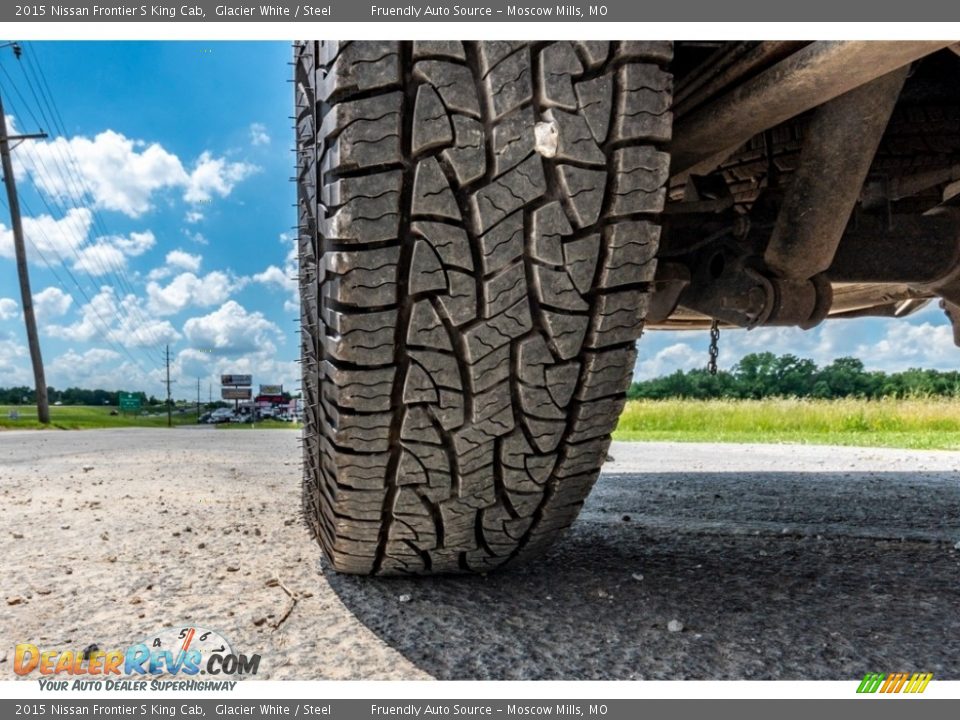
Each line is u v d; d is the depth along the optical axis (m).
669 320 3.99
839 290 4.16
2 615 2.07
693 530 3.16
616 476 5.39
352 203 1.52
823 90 1.75
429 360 1.63
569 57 1.53
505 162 1.54
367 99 1.51
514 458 1.80
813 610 2.05
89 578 2.43
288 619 2.00
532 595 2.17
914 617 1.99
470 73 1.53
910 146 2.99
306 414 2.34
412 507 1.87
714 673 1.65
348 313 1.59
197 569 2.52
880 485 4.81
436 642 1.83
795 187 2.33
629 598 2.15
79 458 7.27
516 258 1.58
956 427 12.00
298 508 3.74
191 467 6.14
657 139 1.57
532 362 1.66
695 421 13.45
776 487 4.71
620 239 1.59
